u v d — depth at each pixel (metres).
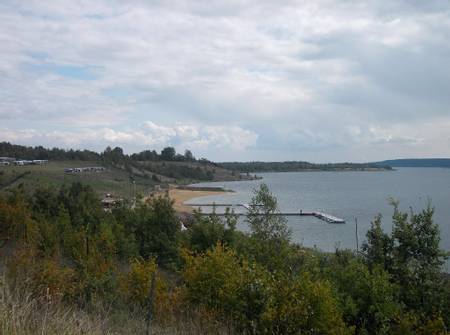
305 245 55.59
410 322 10.19
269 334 8.42
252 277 9.45
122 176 167.38
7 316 5.66
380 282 10.61
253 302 8.95
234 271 10.07
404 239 12.39
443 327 10.23
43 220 24.66
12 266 10.27
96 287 9.94
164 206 26.20
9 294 6.75
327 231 68.62
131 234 23.80
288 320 8.48
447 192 140.75
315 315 8.57
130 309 9.48
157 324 8.29
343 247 54.06
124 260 21.70
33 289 8.88
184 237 22.45
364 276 10.98
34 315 6.12
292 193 148.50
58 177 124.12
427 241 12.34
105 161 188.62
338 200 121.62
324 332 8.59
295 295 8.73
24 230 21.47
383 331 9.96
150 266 11.03
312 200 122.50
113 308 9.33
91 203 32.06
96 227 25.42
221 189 167.75
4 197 29.20
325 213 90.56
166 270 20.97
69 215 28.09
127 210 29.09
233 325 8.81
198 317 8.92
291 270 13.58
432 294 11.68
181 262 19.92
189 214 82.00
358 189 165.62
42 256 16.53
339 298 10.39
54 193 32.97
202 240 20.36
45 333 5.50
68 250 17.89
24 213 22.75
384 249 12.57
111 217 28.50
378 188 169.88
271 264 14.73
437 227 12.52
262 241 16.50
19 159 168.75
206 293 9.92
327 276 12.25
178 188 167.38
